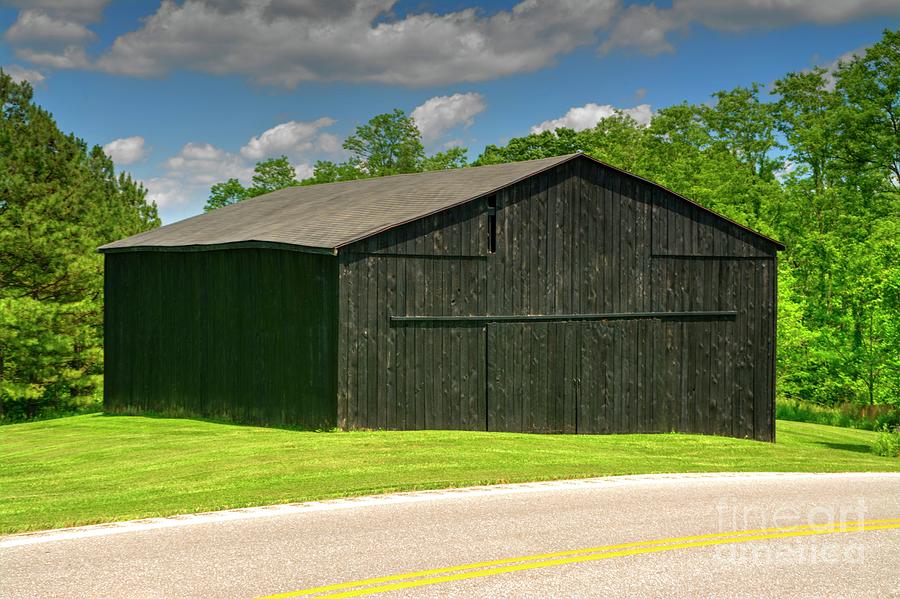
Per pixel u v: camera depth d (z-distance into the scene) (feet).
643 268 79.71
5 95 140.87
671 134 195.52
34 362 115.34
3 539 30.53
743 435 83.51
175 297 84.38
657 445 65.62
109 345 92.73
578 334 76.79
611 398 78.07
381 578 26.05
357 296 67.56
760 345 84.43
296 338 70.74
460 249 71.87
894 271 114.73
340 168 241.55
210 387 80.28
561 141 200.64
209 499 38.60
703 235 82.23
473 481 43.01
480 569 27.17
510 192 74.02
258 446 55.98
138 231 158.20
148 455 55.57
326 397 67.67
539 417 74.95
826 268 136.46
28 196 117.60
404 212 72.79
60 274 114.62
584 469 48.47
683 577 26.73
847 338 125.39
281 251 72.23
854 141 171.63
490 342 73.00
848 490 43.14
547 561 28.17
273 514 34.78
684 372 81.30
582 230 77.15
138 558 28.02
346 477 44.68
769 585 26.14
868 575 27.43
